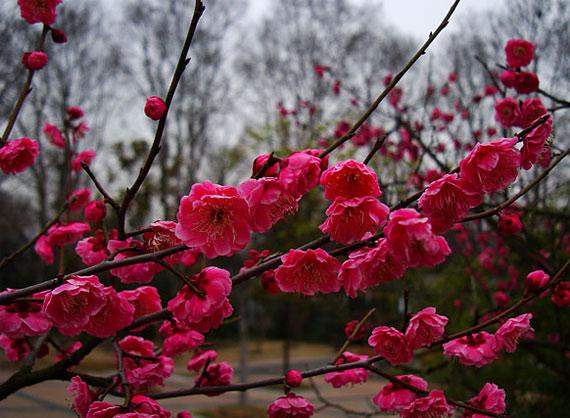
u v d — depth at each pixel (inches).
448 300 243.9
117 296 70.8
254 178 61.6
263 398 567.2
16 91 458.0
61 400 492.4
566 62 234.7
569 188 215.3
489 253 238.8
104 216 90.4
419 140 204.1
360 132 280.5
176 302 66.4
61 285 62.8
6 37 443.2
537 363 203.2
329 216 60.9
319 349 1077.8
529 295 82.0
